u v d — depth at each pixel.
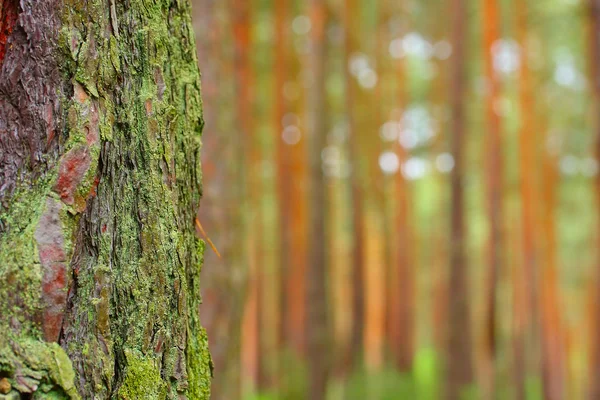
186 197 1.10
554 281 13.62
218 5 4.40
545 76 13.65
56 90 0.89
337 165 15.83
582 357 17.78
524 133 12.65
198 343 1.09
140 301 0.94
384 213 15.96
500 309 14.73
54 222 0.84
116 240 0.93
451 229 10.00
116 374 0.91
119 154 0.95
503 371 14.55
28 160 0.88
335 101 14.14
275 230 15.26
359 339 13.88
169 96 1.06
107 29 0.94
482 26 11.50
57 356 0.80
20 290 0.80
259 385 12.07
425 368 17.55
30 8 0.90
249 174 11.01
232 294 4.12
